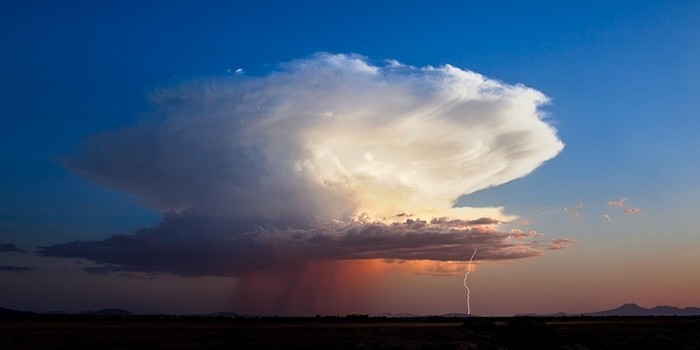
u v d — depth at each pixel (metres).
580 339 78.50
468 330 112.94
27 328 109.06
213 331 109.25
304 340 81.56
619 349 69.31
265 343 74.75
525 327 78.44
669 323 146.88
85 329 109.69
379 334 98.12
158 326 135.12
